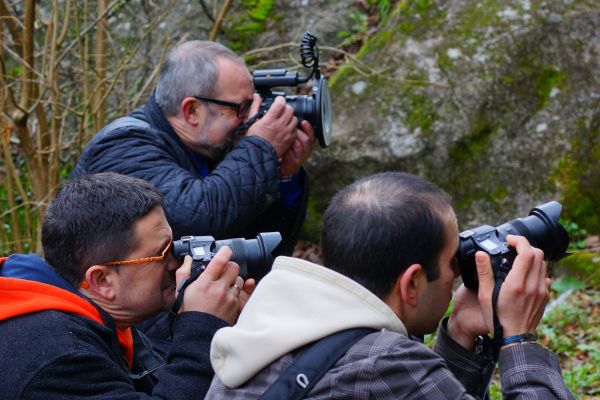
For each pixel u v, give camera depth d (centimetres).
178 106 384
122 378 261
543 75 704
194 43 393
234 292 277
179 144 388
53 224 274
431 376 206
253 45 830
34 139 729
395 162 695
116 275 273
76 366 250
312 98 396
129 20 792
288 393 207
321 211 721
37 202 614
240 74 386
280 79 398
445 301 230
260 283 226
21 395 245
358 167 703
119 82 720
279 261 227
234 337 218
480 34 712
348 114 712
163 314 352
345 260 223
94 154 380
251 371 214
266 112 389
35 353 250
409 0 741
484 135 693
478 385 251
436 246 224
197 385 262
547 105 698
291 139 391
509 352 229
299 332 212
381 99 709
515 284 232
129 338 294
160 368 276
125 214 272
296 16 835
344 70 730
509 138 691
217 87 381
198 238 289
